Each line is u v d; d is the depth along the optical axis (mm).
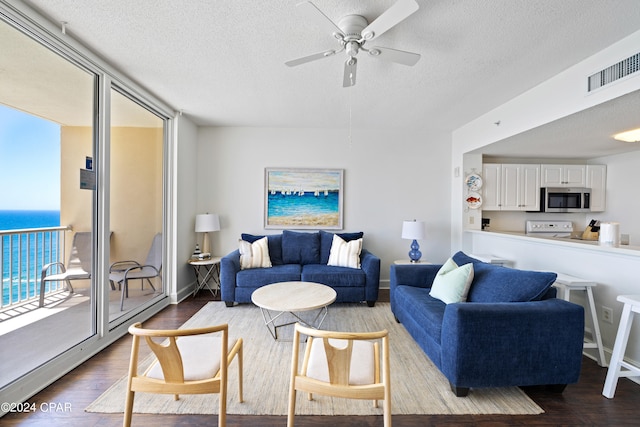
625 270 2148
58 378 2029
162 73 2633
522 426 1638
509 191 4289
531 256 3080
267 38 2078
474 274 2506
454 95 3084
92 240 2441
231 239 4398
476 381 1816
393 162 4480
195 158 4277
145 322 3045
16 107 1965
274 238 4082
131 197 3139
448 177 4520
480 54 2252
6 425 1606
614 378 1860
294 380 1396
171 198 3684
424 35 2006
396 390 1944
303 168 4387
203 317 3182
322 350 1642
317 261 4047
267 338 2688
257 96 3160
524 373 1822
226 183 4391
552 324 1824
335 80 2752
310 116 3846
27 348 2068
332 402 1818
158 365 1477
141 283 3260
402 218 4500
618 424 1653
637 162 4113
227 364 1385
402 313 2781
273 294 2627
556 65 2426
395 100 3234
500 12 1768
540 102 2783
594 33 1975
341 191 4422
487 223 4629
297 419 1679
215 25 1934
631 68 1990
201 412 1723
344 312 3379
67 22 1920
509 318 1810
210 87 2934
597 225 4301
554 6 1712
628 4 1688
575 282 2234
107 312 2527
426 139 4504
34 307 2119
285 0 1686
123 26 1959
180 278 3795
